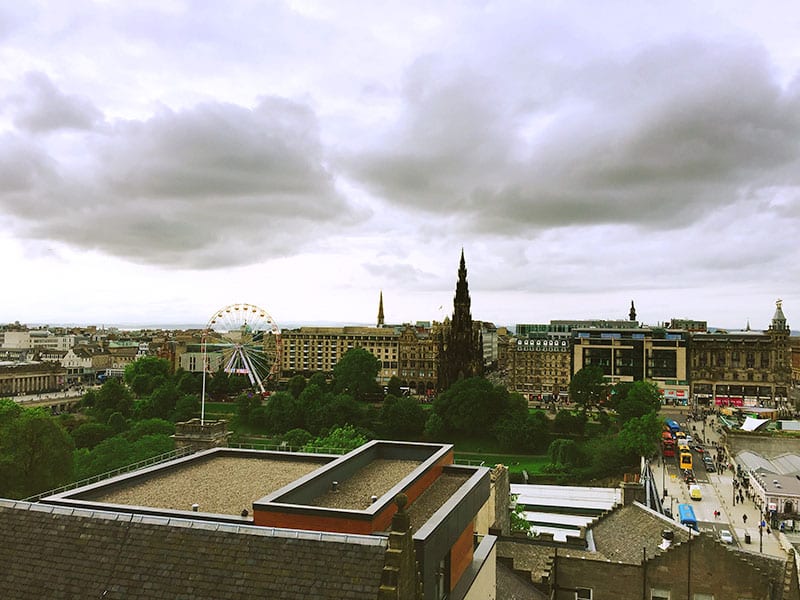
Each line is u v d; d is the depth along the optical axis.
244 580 21.05
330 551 21.22
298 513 27.17
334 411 186.38
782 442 140.62
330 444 98.50
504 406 188.75
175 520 23.38
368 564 20.61
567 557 45.16
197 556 22.03
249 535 22.23
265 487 38.09
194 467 43.16
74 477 90.31
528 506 106.94
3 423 89.56
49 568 22.83
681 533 46.41
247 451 46.22
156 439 98.81
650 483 114.94
